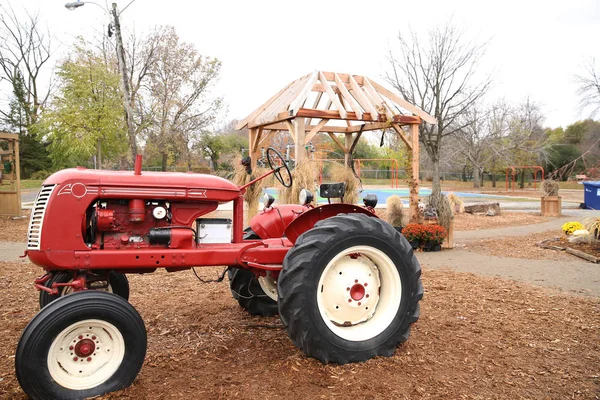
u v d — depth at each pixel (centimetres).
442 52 1210
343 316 339
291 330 317
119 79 1723
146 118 2372
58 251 303
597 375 312
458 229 1191
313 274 314
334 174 904
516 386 295
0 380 300
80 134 1686
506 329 400
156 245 333
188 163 2759
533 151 3047
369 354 330
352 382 297
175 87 2441
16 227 1154
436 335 386
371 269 352
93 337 282
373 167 4316
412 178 884
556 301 496
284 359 335
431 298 506
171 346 363
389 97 899
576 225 931
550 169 4041
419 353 346
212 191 346
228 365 325
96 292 282
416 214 891
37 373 261
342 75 893
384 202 1919
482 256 796
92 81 1662
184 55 2469
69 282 333
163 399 274
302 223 381
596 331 397
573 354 347
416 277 346
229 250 344
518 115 3575
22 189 3042
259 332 398
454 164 3831
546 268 687
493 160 3388
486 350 354
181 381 298
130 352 284
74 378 275
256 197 848
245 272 438
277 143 2231
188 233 335
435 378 304
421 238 846
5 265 691
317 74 854
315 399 274
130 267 323
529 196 2716
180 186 336
